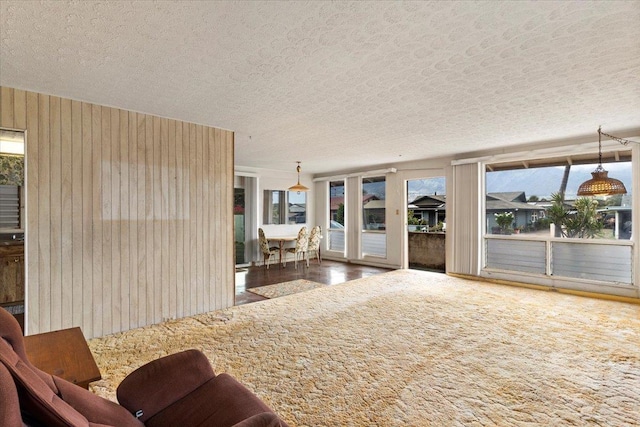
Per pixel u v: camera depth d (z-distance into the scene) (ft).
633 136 14.58
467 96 10.27
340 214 29.07
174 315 12.68
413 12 5.90
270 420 3.48
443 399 7.19
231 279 14.52
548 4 5.67
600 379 7.98
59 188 10.19
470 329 11.41
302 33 6.59
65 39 6.71
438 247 25.26
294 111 11.72
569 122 13.29
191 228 13.21
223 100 10.53
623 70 8.38
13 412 2.26
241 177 25.89
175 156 12.75
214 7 5.68
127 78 8.76
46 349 5.57
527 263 18.22
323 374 8.29
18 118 9.50
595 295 15.78
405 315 13.00
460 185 20.43
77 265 10.51
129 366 8.75
